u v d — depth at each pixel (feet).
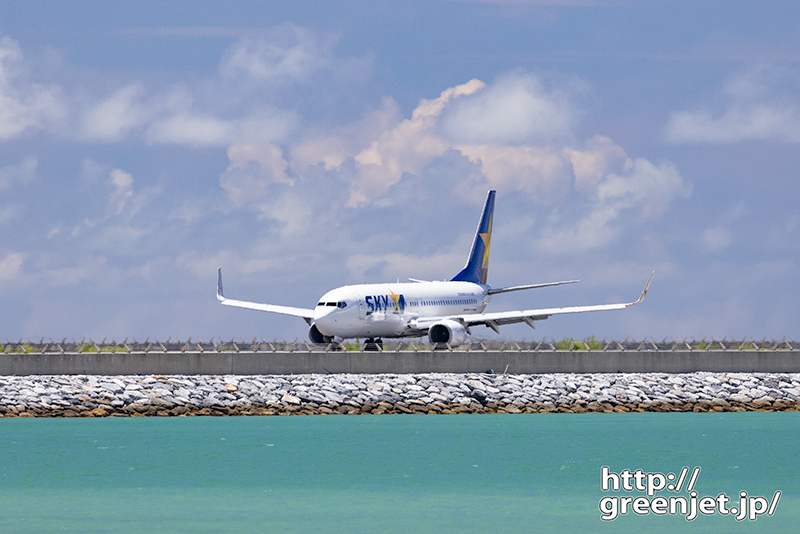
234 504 602.03
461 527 552.82
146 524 554.87
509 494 633.61
